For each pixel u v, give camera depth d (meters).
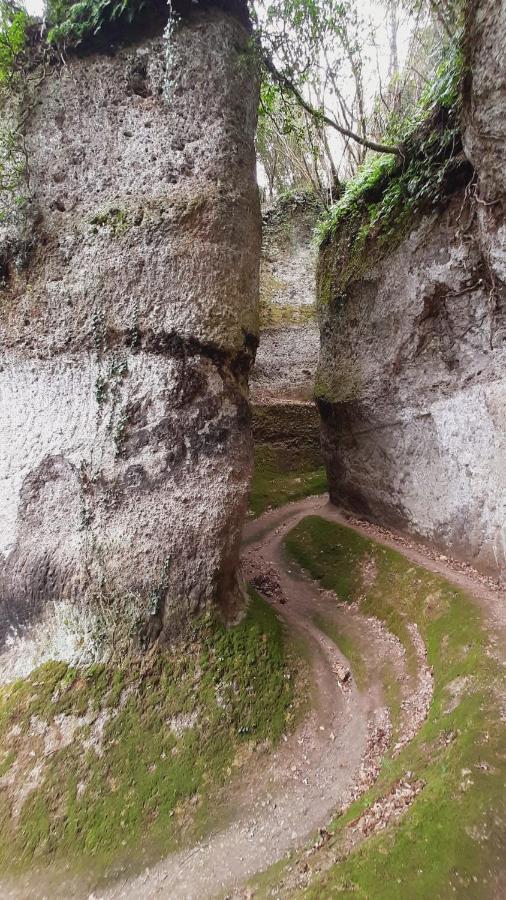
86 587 5.70
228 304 6.23
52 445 5.95
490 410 6.66
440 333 7.57
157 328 5.86
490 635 5.19
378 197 9.06
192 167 6.10
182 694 5.41
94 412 5.89
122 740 5.04
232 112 6.32
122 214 5.85
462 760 3.68
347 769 4.94
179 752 5.04
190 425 6.00
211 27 6.13
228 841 4.45
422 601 6.67
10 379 6.05
